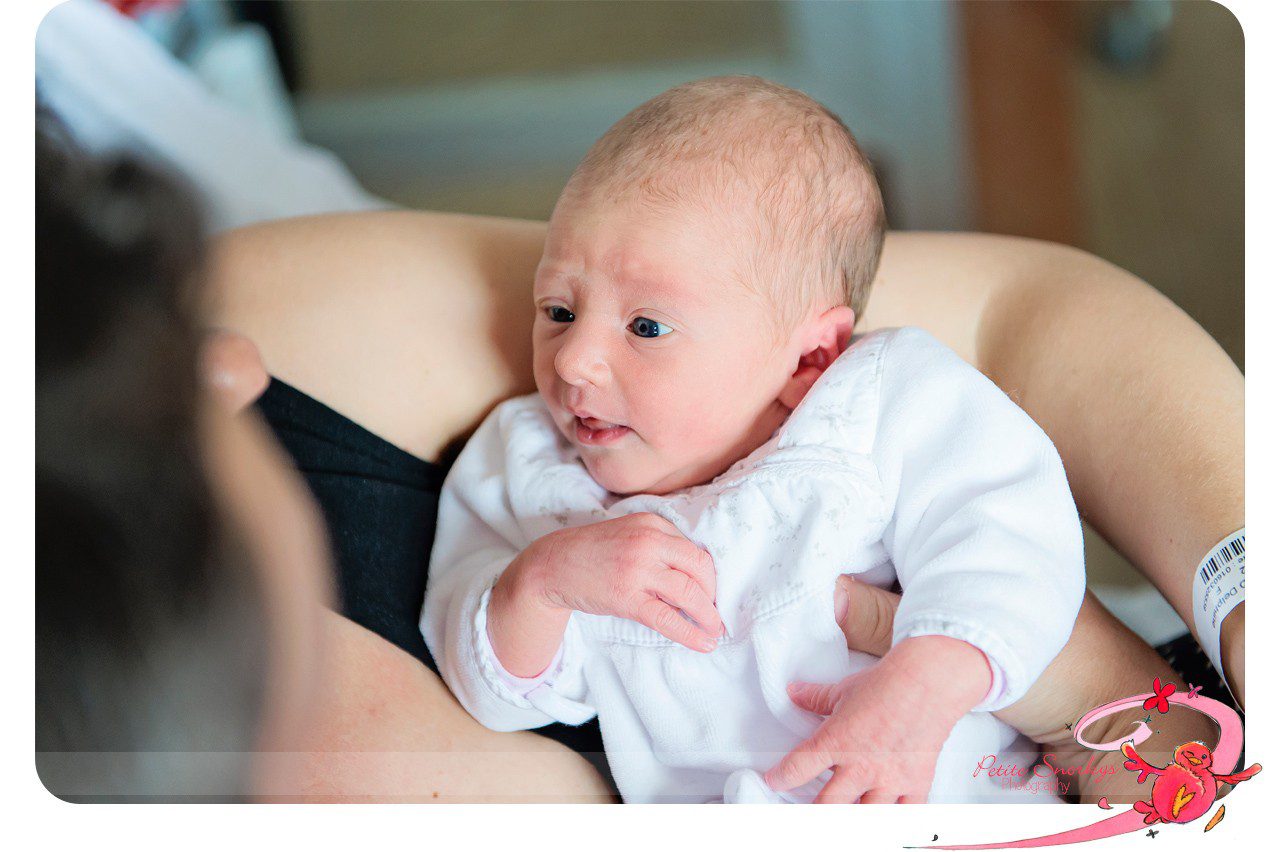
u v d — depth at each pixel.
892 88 1.53
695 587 0.83
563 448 0.97
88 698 0.82
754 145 0.91
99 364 0.83
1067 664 0.85
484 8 1.80
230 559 0.81
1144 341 0.91
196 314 0.89
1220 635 0.82
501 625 0.83
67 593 0.82
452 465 0.98
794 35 1.66
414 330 0.98
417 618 0.90
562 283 0.90
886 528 0.88
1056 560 0.80
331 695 0.84
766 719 0.85
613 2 1.79
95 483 0.81
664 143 0.90
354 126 1.67
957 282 1.04
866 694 0.76
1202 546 0.83
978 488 0.84
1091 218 1.29
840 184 0.94
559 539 0.83
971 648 0.76
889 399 0.89
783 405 0.96
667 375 0.88
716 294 0.89
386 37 1.77
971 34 1.47
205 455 0.83
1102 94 1.37
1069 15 1.41
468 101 1.71
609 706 0.88
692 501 0.90
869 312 1.01
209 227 0.97
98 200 0.89
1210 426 0.87
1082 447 0.91
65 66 1.18
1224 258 1.22
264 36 1.71
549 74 1.72
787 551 0.86
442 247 1.02
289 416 0.90
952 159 1.42
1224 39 1.30
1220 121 1.30
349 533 0.88
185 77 1.32
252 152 1.34
